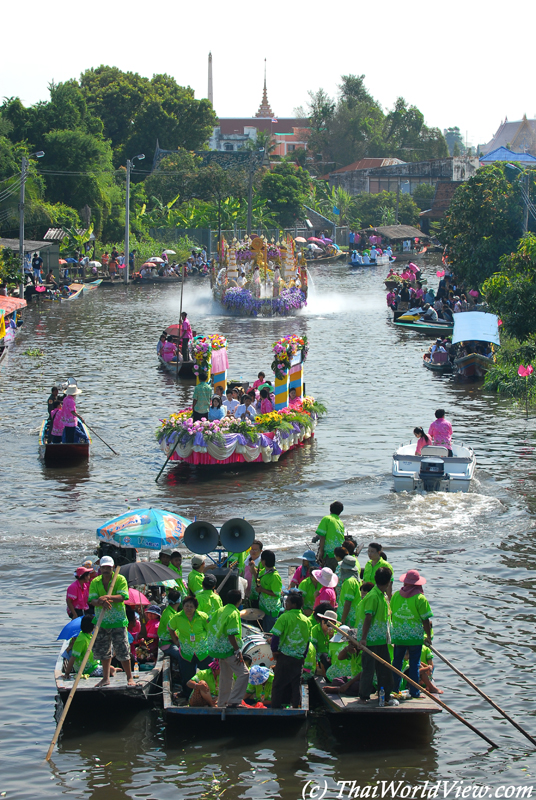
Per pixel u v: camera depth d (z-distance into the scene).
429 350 54.06
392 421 37.25
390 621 15.25
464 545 22.95
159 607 17.70
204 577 16.08
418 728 14.87
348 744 14.34
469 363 46.84
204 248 123.31
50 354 53.62
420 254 149.50
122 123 173.38
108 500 26.75
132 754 14.02
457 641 17.72
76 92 126.81
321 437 34.62
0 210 97.62
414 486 27.55
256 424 31.20
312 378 46.88
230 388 34.50
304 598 17.41
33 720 14.96
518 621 18.61
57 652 17.25
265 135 190.75
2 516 25.14
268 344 58.62
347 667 15.67
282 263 80.12
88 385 44.09
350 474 29.48
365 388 44.22
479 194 68.06
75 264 100.62
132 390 42.91
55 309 77.31
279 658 14.91
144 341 59.03
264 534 23.53
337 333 64.62
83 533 23.70
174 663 16.36
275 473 29.77
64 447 30.92
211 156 157.50
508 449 32.56
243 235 126.81
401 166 177.75
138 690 15.20
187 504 26.33
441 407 39.91
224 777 13.43
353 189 179.00
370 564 16.94
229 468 30.42
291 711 14.66
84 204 114.94
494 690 15.93
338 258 141.25
